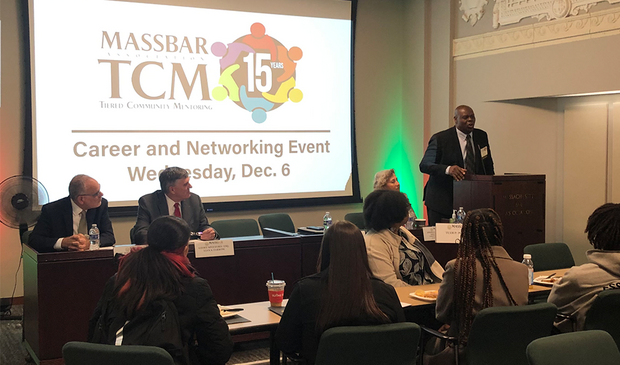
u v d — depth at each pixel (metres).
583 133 5.81
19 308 5.28
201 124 6.11
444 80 6.73
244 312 2.60
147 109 5.84
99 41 5.61
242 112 6.32
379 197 3.10
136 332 1.94
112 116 5.68
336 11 6.82
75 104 5.52
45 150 5.42
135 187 5.80
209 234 3.85
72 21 5.50
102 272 3.54
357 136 7.10
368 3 7.12
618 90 5.11
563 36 5.50
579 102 5.83
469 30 6.48
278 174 6.54
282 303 2.77
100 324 2.02
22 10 5.34
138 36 5.79
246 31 6.32
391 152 7.30
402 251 3.16
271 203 6.50
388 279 3.01
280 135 6.55
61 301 3.45
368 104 7.16
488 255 2.44
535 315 2.30
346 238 2.07
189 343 2.12
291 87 6.59
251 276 3.94
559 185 6.08
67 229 3.74
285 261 4.05
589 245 5.84
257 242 3.95
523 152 6.14
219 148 6.21
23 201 4.47
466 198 4.54
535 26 5.75
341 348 1.97
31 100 5.35
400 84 7.33
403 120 7.31
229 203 6.27
